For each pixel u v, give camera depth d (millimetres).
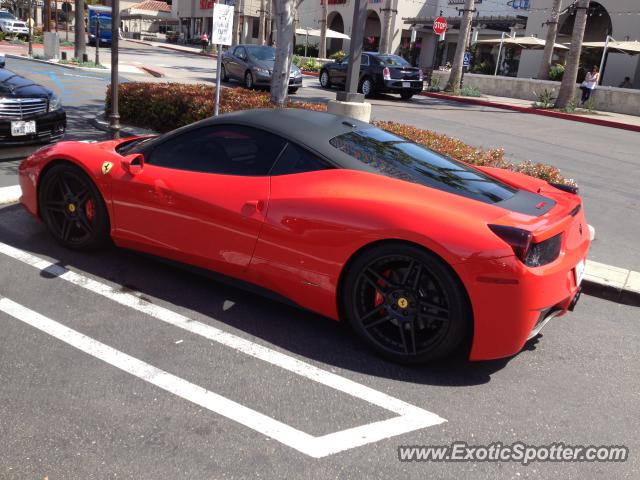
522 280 2926
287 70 10320
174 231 3854
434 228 3025
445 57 38344
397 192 3266
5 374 2924
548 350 3705
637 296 4527
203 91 10281
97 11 39875
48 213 4484
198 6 55969
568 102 19391
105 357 3148
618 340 3932
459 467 2525
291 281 3482
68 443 2477
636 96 20172
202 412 2758
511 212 3201
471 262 2939
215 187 3684
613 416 3021
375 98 19922
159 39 67062
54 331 3367
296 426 2711
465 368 3367
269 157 3625
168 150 4008
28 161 4516
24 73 17781
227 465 2420
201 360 3201
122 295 3885
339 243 3258
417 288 3154
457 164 3893
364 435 2684
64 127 7562
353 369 3250
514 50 32531
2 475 2268
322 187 3395
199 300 3912
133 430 2592
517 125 15531
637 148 13141
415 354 3236
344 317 3496
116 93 7473
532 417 2945
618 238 6465
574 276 3412
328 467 2455
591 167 10562
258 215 3494
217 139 3844
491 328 3006
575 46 18984
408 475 2449
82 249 4441
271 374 3129
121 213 4078
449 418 2873
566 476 2529
